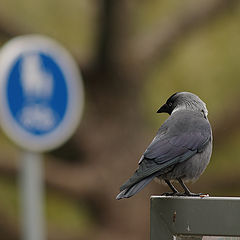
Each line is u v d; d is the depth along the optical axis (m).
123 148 14.79
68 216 15.77
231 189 15.58
